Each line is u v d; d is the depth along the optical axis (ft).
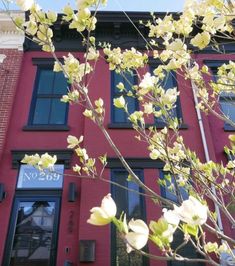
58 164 21.61
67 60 8.83
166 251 4.68
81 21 8.11
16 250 18.56
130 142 22.20
